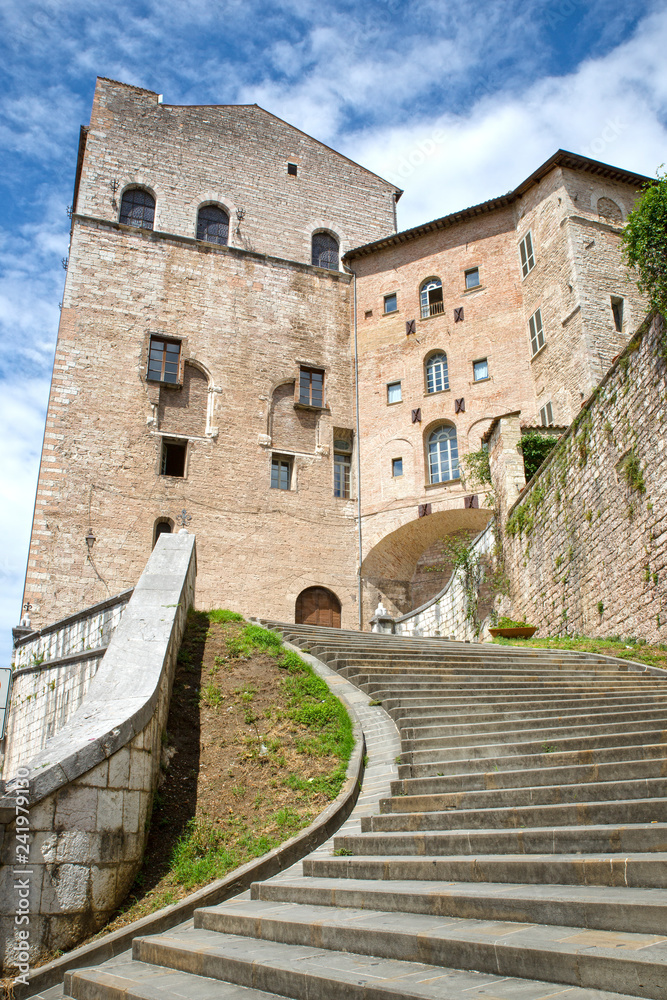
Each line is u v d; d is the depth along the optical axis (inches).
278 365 1206.9
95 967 212.1
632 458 546.9
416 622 1030.4
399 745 339.3
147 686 313.3
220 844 282.5
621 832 173.5
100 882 245.0
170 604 415.2
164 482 1071.0
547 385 1047.0
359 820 273.4
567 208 1050.1
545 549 709.3
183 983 175.6
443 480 1117.7
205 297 1196.5
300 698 402.3
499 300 1153.4
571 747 275.3
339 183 1382.9
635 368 547.5
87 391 1074.7
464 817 227.5
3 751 708.0
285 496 1139.3
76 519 1005.2
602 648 527.2
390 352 1224.2
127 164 1232.8
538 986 122.8
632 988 114.1
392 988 128.7
